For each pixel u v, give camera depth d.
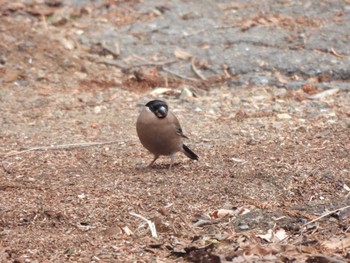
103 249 8.53
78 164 11.53
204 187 10.24
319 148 11.78
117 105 14.26
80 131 13.01
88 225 9.21
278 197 9.94
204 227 9.13
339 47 16.11
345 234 8.88
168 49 16.39
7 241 8.74
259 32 16.77
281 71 15.43
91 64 15.97
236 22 17.23
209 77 15.43
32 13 17.44
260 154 11.58
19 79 15.27
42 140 12.57
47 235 8.92
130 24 17.36
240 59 15.81
